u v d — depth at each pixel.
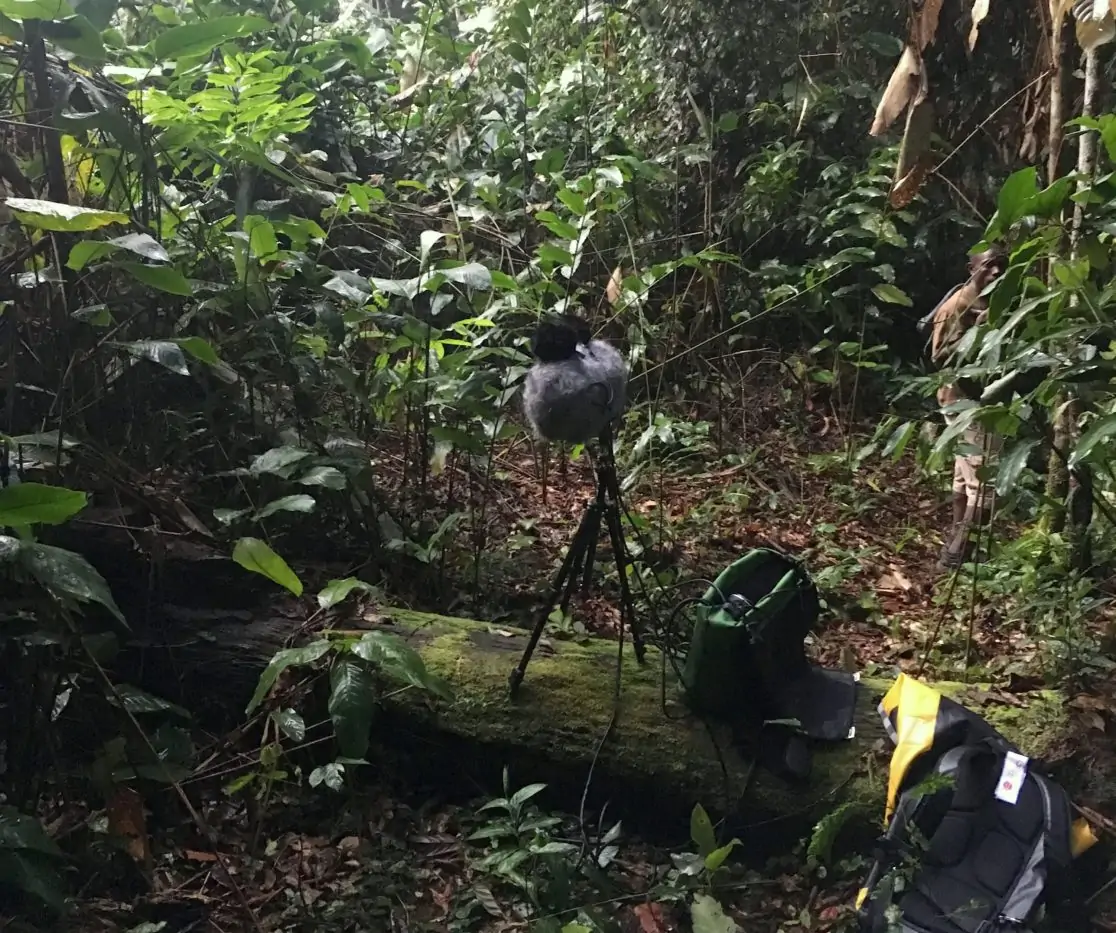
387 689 2.92
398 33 7.99
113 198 3.57
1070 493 3.55
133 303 3.22
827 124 5.98
